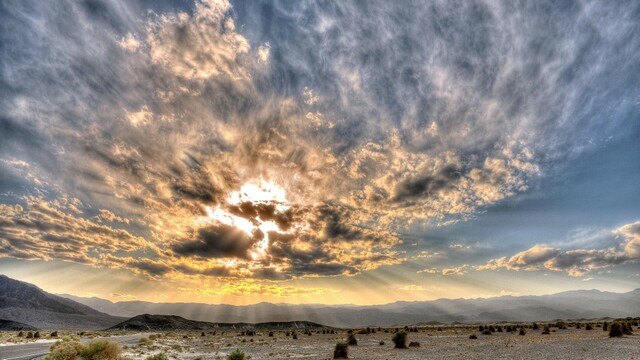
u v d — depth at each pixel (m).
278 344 64.38
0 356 33.22
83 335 93.81
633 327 78.12
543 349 37.47
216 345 64.19
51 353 27.55
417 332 105.69
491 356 33.22
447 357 33.72
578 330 82.62
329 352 44.84
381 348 48.00
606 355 29.97
